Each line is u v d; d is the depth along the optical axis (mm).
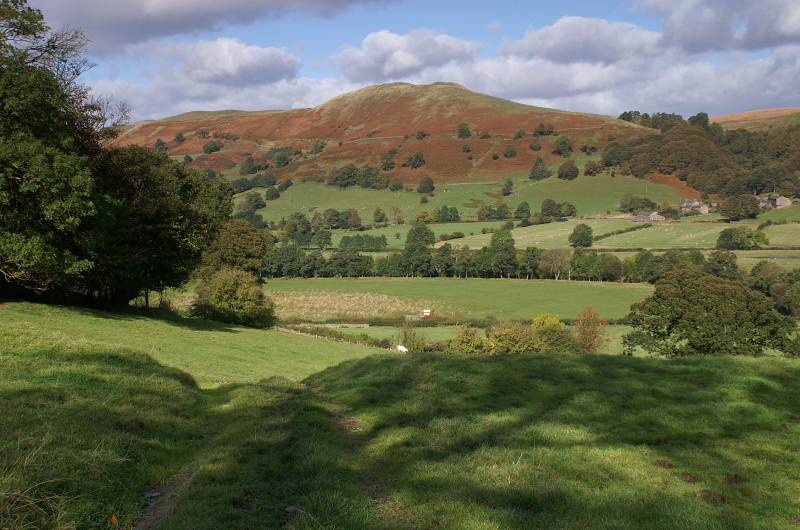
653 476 10359
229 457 10539
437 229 176250
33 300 37312
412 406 15281
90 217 33562
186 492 8930
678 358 20125
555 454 11320
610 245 139250
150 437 11578
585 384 17156
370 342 63531
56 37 35000
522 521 8273
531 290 110062
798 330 47594
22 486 7695
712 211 174125
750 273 98375
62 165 28828
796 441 12281
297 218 187000
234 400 16016
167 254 44094
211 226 62688
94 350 18469
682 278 51188
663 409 14594
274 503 8727
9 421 10500
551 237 153125
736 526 8430
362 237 156375
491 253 129875
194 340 35031
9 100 28047
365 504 8617
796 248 120000
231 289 58344
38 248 28688
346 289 113188
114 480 9031
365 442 12453
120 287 44781
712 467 10828
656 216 170000
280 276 133375
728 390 15914
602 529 8086
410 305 97875
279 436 12164
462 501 8891
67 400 12617
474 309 93625
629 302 95875
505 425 13484
